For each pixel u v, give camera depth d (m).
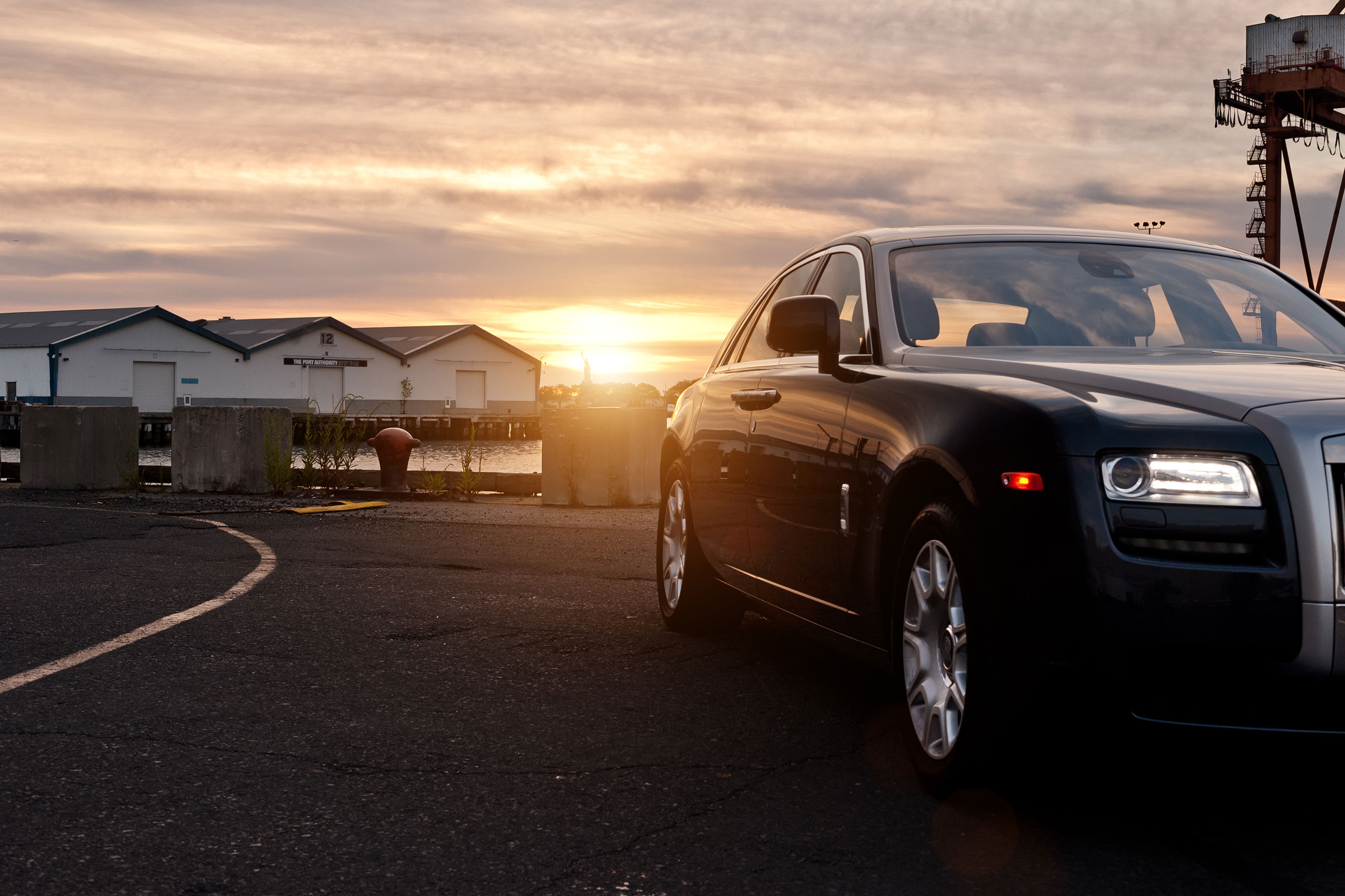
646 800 3.23
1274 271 4.61
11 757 3.57
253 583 7.01
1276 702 2.69
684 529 5.50
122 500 12.86
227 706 4.18
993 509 2.95
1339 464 2.73
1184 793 3.24
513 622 5.83
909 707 3.39
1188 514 2.73
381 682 4.56
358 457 34.47
